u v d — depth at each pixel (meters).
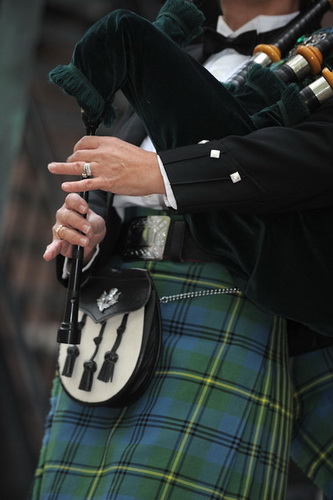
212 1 8.01
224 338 6.81
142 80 6.33
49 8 24.77
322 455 7.34
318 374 7.50
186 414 6.59
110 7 24.69
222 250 6.79
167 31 6.88
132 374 6.65
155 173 6.21
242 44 7.63
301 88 6.91
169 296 6.98
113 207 7.42
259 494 6.70
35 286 24.44
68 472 6.89
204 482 6.47
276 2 7.59
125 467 6.54
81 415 7.11
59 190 23.19
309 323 6.64
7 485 21.20
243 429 6.64
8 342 21.16
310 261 6.47
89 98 6.42
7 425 21.09
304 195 6.23
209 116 6.32
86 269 7.22
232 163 6.16
